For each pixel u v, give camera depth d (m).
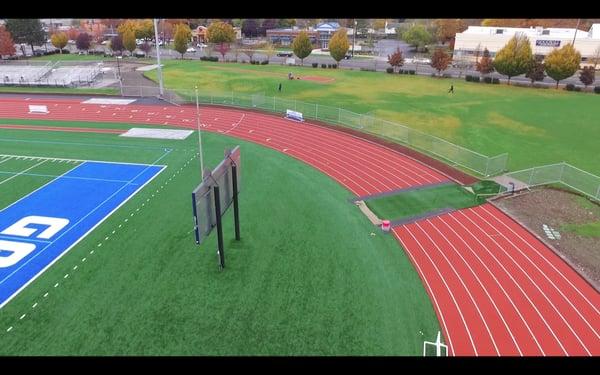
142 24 117.38
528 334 15.60
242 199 26.03
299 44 81.31
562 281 18.69
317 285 18.05
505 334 15.58
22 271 18.58
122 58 93.06
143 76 70.25
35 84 61.47
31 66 72.88
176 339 15.06
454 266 19.66
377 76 71.94
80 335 15.16
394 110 49.12
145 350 14.58
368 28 159.88
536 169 28.73
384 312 16.53
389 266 19.53
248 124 42.75
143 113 46.88
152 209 24.52
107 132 39.69
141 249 20.48
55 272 18.56
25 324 15.59
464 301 17.28
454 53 92.31
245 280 18.31
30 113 46.47
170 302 16.88
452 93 58.16
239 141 37.44
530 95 57.62
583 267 19.69
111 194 26.41
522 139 39.22
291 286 17.95
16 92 56.81
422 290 17.91
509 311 16.77
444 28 127.25
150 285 17.88
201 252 20.31
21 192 26.42
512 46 63.62
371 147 35.75
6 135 38.22
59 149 34.62
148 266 19.17
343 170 30.89
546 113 48.25
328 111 45.19
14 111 47.25
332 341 15.09
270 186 28.00
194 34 131.25
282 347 14.80
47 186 27.38
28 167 30.58
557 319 16.38
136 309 16.45
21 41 94.94
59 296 17.08
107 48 113.69
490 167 30.52
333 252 20.53
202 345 14.84
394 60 74.75
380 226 23.08
